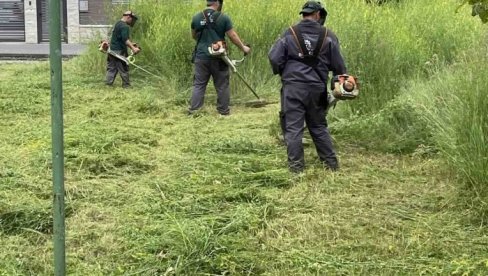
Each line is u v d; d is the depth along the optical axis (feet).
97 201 18.57
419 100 24.61
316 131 21.63
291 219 17.11
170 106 33.24
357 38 29.17
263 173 20.66
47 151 23.24
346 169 21.71
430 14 39.81
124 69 38.81
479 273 13.96
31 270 14.34
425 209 17.97
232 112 32.42
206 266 14.30
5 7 80.53
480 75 19.48
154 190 19.39
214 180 20.36
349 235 16.12
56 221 11.11
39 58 66.39
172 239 15.40
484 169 17.75
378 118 24.75
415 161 22.50
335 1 38.93
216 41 31.12
